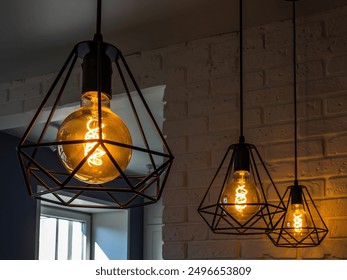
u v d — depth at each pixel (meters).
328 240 1.63
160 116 2.87
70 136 0.64
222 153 1.89
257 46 1.91
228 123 1.90
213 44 2.01
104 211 4.43
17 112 2.46
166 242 1.92
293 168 1.74
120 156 0.65
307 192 1.64
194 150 1.95
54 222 4.04
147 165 4.20
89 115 0.65
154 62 2.14
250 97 1.88
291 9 1.78
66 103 2.30
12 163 3.16
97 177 0.65
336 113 1.71
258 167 1.79
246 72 1.91
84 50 0.68
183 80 2.04
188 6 1.78
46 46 2.13
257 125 1.84
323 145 1.71
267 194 1.76
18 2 1.77
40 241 3.83
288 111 1.79
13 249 3.08
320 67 1.77
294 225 1.50
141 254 4.63
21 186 3.21
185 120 2.00
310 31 1.81
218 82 1.96
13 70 2.38
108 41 2.09
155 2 1.76
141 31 1.99
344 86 1.71
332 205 1.65
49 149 3.50
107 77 0.69
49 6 1.79
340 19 1.76
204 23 1.91
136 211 4.62
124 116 2.88
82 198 3.83
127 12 1.83
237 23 1.90
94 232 4.50
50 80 2.39
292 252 1.68
